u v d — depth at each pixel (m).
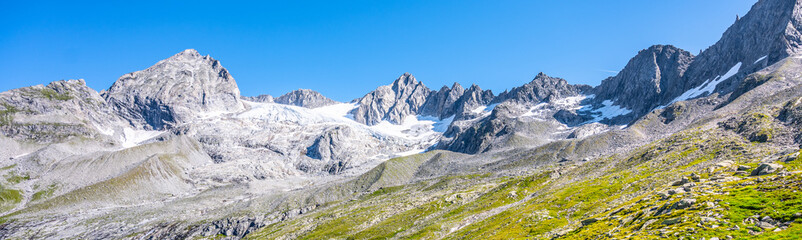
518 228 97.25
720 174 76.62
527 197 151.25
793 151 78.62
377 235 162.00
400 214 194.62
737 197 52.56
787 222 41.00
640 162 145.50
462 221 140.38
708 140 136.75
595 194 109.31
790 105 136.00
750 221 44.22
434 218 163.38
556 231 81.88
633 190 99.38
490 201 161.25
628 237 53.38
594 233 65.31
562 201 113.38
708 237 43.09
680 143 145.75
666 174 104.12
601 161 171.75
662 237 47.62
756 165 74.62
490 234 102.38
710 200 54.81
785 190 49.34
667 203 61.47
